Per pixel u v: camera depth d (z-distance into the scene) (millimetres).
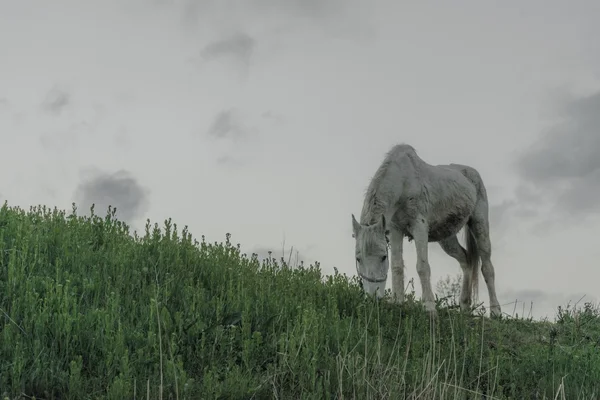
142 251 7938
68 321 5180
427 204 9906
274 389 5086
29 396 4574
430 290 9430
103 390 4801
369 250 8477
